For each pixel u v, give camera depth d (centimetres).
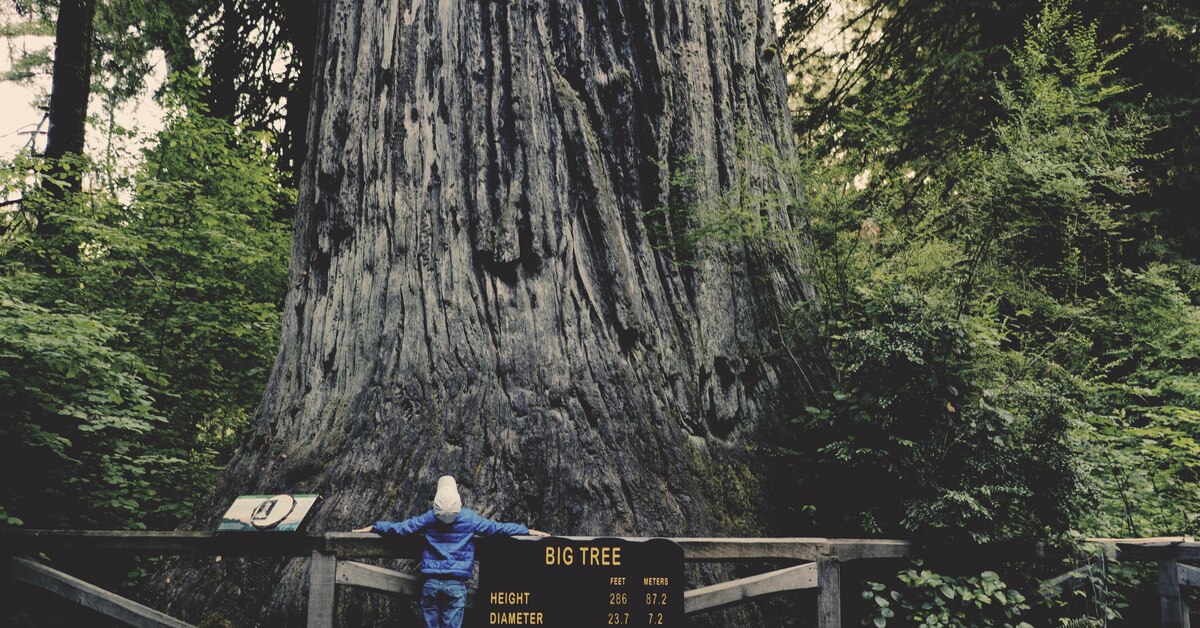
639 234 698
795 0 1430
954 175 937
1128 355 798
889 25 1320
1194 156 1012
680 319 686
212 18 1330
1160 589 571
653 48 742
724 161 762
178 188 880
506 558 472
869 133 786
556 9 725
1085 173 682
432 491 569
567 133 695
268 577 541
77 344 614
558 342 635
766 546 501
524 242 657
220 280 905
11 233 906
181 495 801
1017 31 1119
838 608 508
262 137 1023
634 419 623
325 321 661
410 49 711
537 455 589
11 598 580
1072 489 588
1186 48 1042
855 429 629
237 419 948
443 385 611
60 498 671
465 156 678
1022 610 622
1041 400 598
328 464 592
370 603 524
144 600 556
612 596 471
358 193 689
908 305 630
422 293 641
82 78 1038
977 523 581
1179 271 948
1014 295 690
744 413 682
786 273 770
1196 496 710
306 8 1241
